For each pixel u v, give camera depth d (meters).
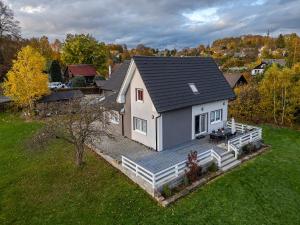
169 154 20.67
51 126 18.02
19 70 35.06
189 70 25.03
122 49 149.88
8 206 15.44
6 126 32.34
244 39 183.88
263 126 30.56
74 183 17.45
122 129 25.55
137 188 16.55
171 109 20.56
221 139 23.56
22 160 21.47
